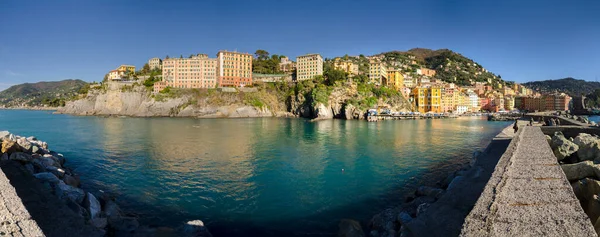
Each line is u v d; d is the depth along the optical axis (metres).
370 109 146.38
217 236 18.02
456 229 13.09
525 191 12.29
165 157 41.44
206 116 164.25
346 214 21.08
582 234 8.75
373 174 31.91
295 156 42.19
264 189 26.66
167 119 139.12
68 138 62.34
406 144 54.47
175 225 19.33
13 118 142.62
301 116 169.88
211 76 181.75
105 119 135.12
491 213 10.30
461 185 18.83
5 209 12.01
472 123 118.19
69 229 15.07
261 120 134.75
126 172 32.72
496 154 28.73
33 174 21.80
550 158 18.34
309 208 22.22
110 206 20.61
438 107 184.00
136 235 16.55
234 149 48.50
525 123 59.06
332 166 35.69
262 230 18.70
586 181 15.60
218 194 25.36
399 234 14.96
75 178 27.70
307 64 187.00
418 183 28.61
